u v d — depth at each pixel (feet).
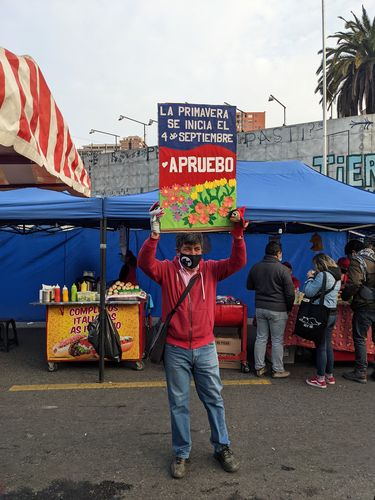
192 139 11.07
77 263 33.30
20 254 33.01
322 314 17.76
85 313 20.97
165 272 11.12
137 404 16.51
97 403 16.61
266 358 22.53
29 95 7.37
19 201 19.30
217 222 11.05
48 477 11.27
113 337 19.56
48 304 20.53
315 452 12.60
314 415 15.42
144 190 99.04
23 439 13.44
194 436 13.57
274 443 13.16
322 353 18.25
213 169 11.10
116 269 33.99
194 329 10.92
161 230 10.91
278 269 19.35
